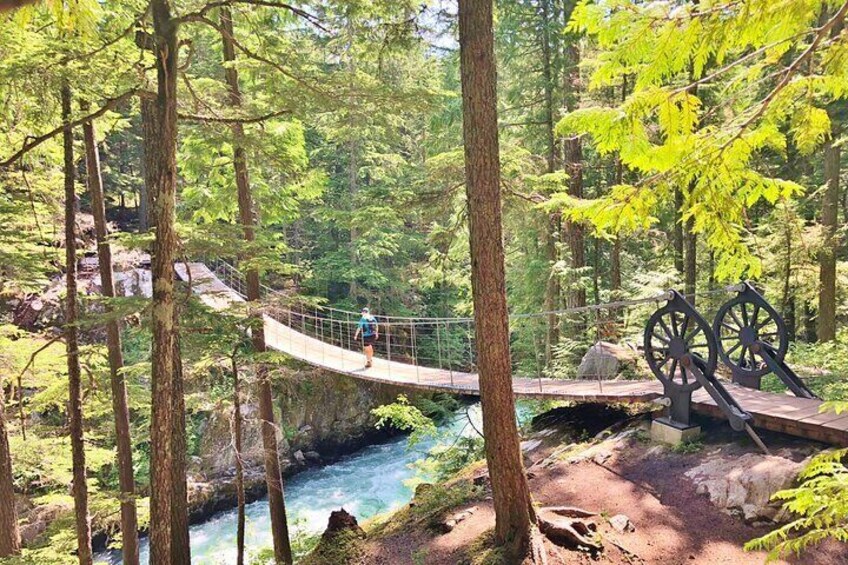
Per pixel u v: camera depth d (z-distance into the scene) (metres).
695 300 9.91
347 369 9.05
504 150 8.49
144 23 4.65
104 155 16.34
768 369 5.61
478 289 3.89
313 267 16.89
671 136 2.23
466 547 4.23
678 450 5.02
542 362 11.41
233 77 6.96
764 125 2.27
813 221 9.30
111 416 9.38
